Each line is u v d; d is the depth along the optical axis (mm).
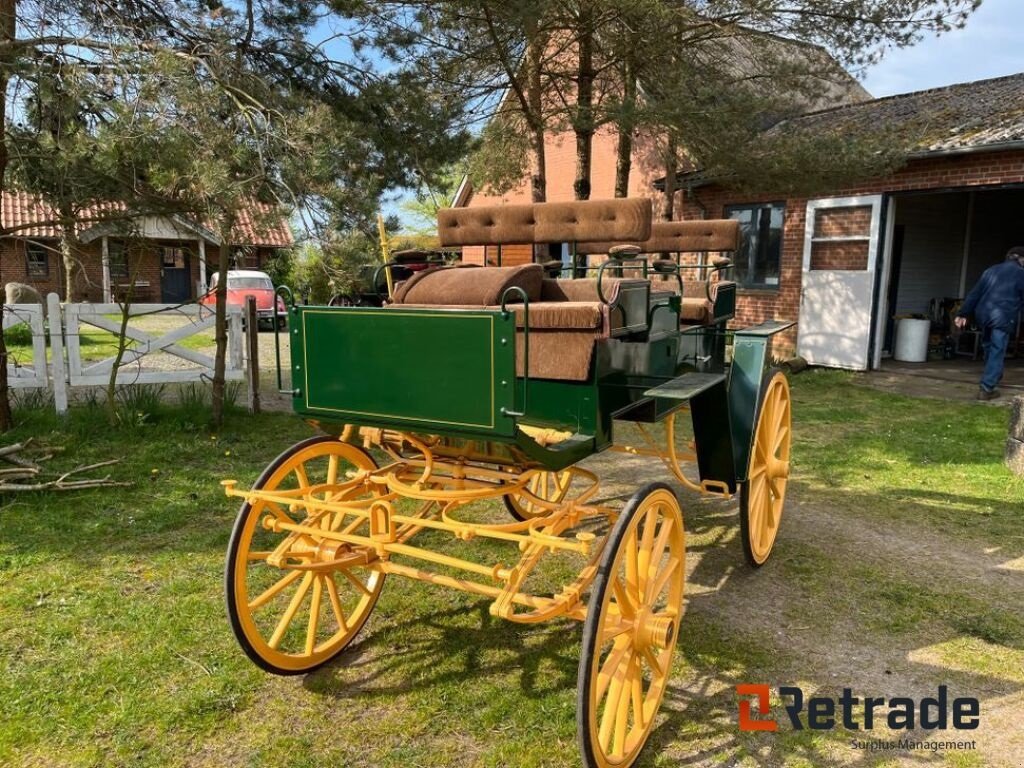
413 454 3299
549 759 2617
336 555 2947
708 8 8672
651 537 2641
